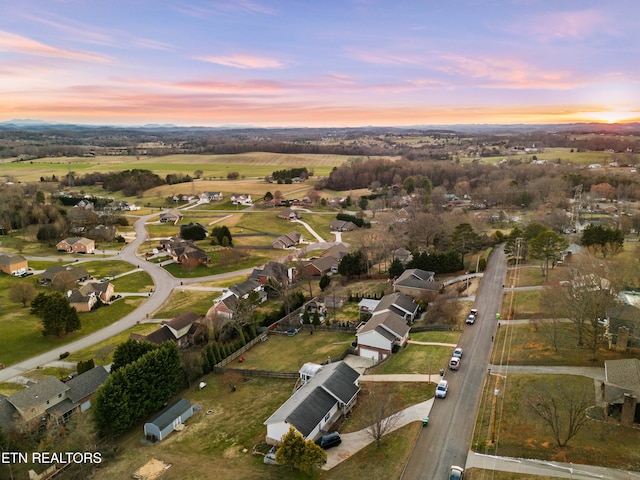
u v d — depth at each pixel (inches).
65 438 1857.8
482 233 4613.7
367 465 1521.9
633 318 2033.7
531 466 1391.5
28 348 2918.3
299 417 1692.9
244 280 4210.1
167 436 1877.5
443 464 1481.3
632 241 4062.5
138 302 3747.5
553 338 2165.4
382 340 2368.4
